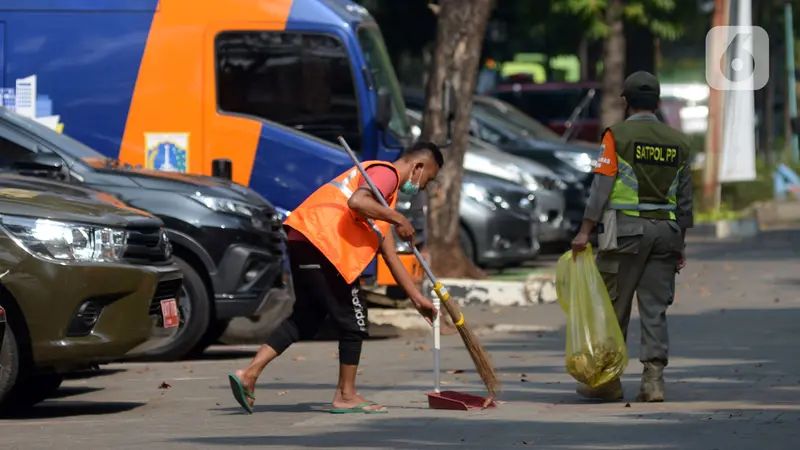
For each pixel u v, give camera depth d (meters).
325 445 16.89
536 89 75.00
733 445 16.38
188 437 17.80
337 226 19.86
